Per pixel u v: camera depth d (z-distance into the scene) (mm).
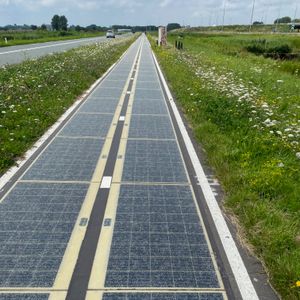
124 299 2656
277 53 31219
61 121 7582
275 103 9523
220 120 7578
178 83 12938
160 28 40281
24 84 10656
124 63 22203
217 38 54719
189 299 2678
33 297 2646
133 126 7398
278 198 4191
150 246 3305
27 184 4484
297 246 3262
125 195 4266
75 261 3064
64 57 19766
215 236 3490
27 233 3441
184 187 4531
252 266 3066
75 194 4254
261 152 5637
